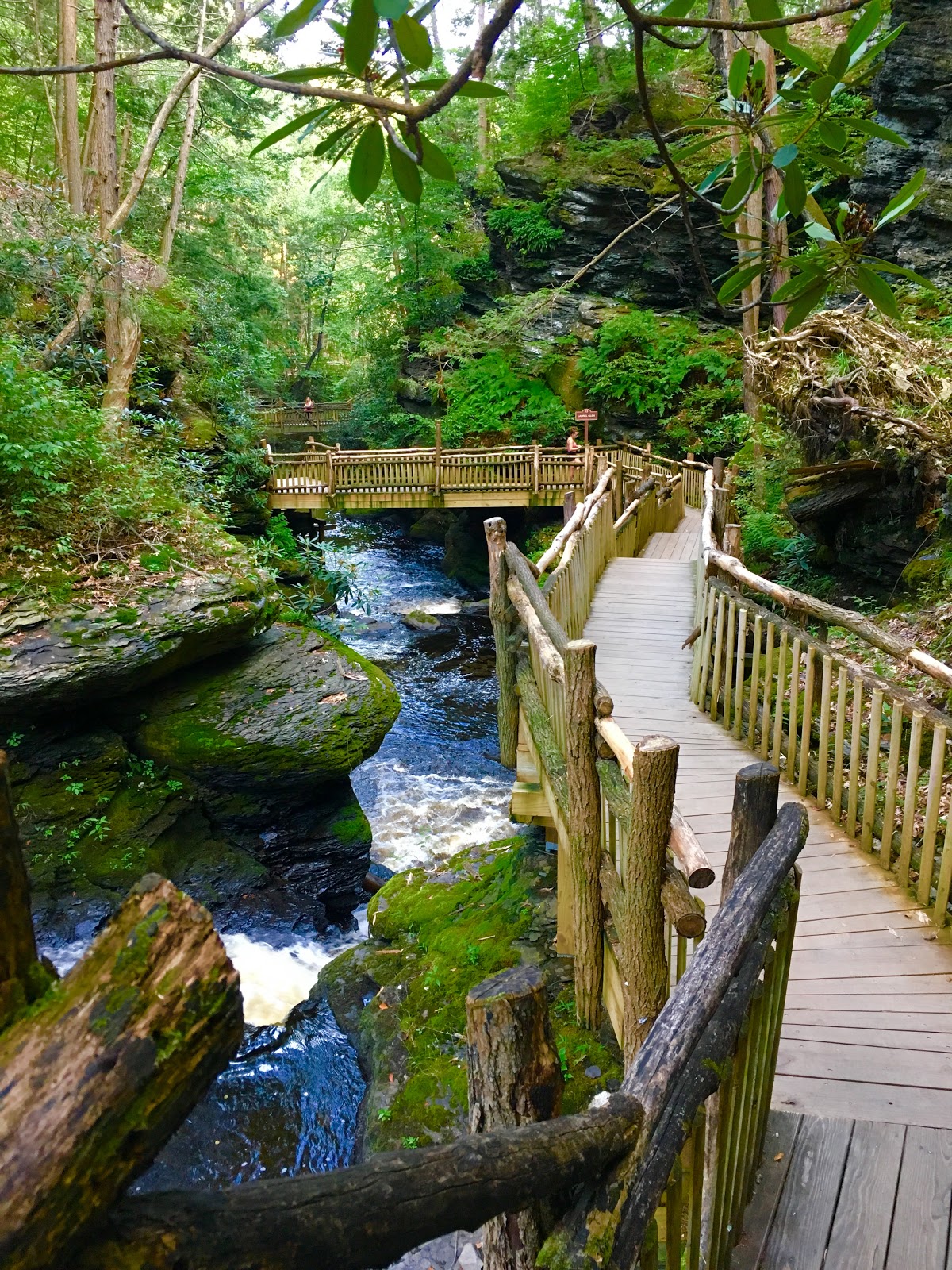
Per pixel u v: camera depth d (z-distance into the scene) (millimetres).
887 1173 2311
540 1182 974
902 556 7461
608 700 3023
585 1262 1021
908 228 11555
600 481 10156
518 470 15688
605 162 19812
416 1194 827
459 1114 3893
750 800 2143
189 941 683
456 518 20953
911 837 3678
